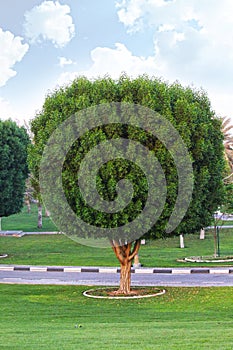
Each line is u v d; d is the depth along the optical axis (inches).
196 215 726.5
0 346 368.8
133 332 436.8
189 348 352.2
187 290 748.0
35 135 744.3
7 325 506.6
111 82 692.7
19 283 841.5
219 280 858.1
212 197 753.0
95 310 616.1
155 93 682.2
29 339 400.8
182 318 558.3
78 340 393.4
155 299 685.9
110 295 713.0
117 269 990.4
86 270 995.9
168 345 365.7
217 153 754.2
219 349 347.6
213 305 637.3
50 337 410.9
